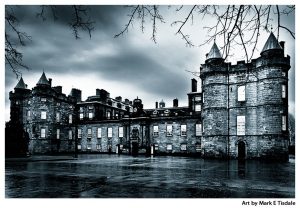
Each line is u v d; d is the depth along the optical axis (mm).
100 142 60000
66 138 59969
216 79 40031
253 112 37750
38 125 53969
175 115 54750
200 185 13648
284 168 23719
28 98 58031
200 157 44688
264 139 35562
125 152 56062
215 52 40188
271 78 35656
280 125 34844
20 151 39906
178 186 13320
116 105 78125
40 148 53562
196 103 63844
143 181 15031
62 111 59438
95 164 28188
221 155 38656
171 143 52312
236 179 16031
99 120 60344
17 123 40594
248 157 37375
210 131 39688
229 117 39312
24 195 11117
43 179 15961
